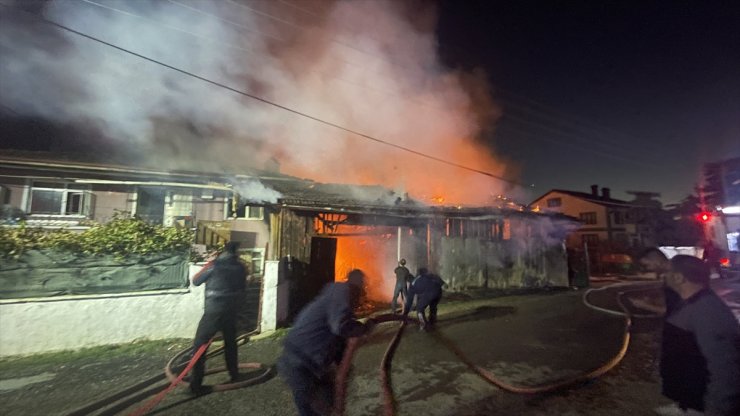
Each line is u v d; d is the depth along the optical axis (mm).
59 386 4688
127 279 6348
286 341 2980
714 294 2303
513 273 13945
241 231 12578
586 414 3871
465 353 5992
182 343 6328
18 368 5230
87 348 5977
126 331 6234
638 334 7141
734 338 2113
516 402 4172
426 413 3932
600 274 21422
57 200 11133
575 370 5215
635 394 4355
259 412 3990
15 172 10711
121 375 5035
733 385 2049
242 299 7828
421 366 5359
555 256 14820
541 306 10227
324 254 11078
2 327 5535
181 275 6723
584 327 7762
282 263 8180
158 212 12344
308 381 2824
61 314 5863
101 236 6281
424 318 7480
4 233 5801
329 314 2922
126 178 11883
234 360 4754
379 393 4445
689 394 2340
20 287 5703
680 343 2422
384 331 7352
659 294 12578
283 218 10094
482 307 10086
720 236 16734
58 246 5953
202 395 4402
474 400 4234
